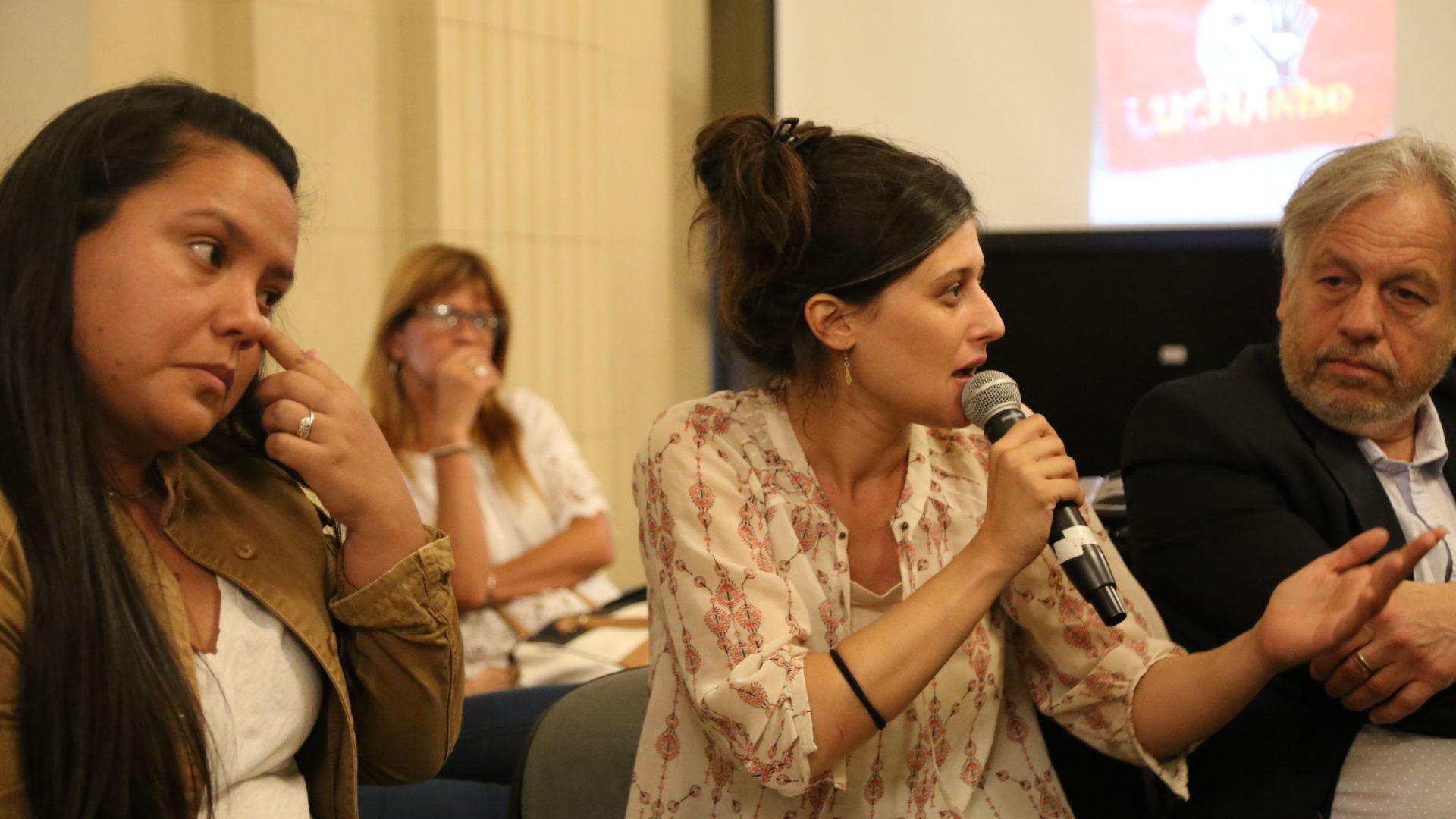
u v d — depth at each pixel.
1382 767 1.90
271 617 1.33
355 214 4.80
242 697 1.28
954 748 1.72
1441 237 1.93
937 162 1.64
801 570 1.64
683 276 6.10
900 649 1.48
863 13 4.83
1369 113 4.47
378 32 4.83
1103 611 1.51
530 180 5.17
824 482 1.73
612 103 5.63
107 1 4.14
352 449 1.34
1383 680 1.77
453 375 3.43
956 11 4.74
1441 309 1.96
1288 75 4.51
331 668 1.35
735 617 1.55
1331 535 2.04
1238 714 1.88
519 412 3.73
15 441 1.16
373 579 1.39
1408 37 4.41
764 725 1.47
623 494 5.78
